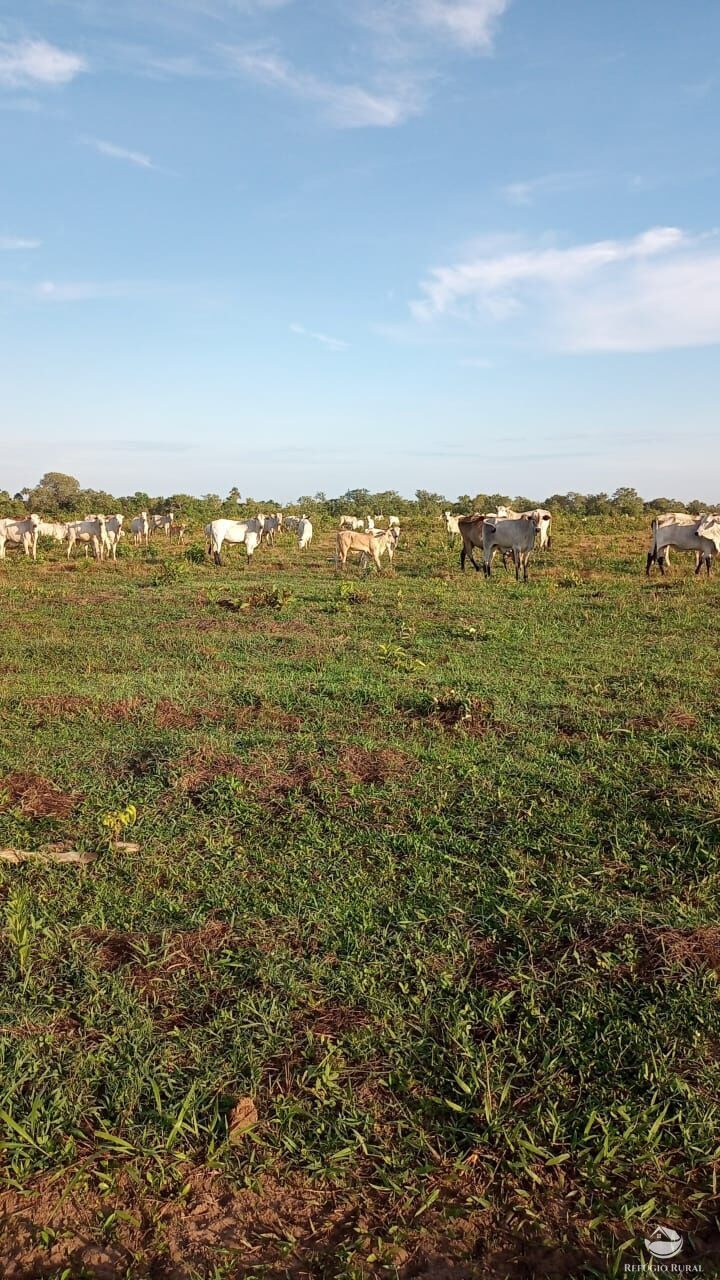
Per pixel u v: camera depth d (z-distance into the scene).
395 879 4.19
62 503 58.25
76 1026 3.16
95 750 6.09
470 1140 2.64
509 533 16.56
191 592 14.86
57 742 6.26
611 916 3.77
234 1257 2.29
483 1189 2.49
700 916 3.76
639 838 4.48
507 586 14.94
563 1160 2.56
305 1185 2.51
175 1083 2.85
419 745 6.06
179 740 6.18
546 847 4.44
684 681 7.56
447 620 11.32
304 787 5.30
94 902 4.02
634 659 8.62
